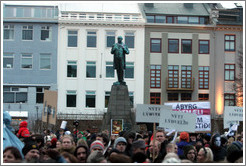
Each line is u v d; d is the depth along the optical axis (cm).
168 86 4978
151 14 5084
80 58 4972
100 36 4984
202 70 5059
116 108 2981
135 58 4975
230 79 5069
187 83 5012
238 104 4881
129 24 4956
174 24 5025
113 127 2950
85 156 845
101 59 4975
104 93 4962
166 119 1067
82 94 4950
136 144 858
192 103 1476
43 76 4956
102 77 4975
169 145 940
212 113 4981
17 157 691
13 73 4934
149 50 4988
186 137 1141
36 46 4962
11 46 4953
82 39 4975
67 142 959
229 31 5081
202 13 5150
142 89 4962
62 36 4975
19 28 4969
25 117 4872
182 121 1062
